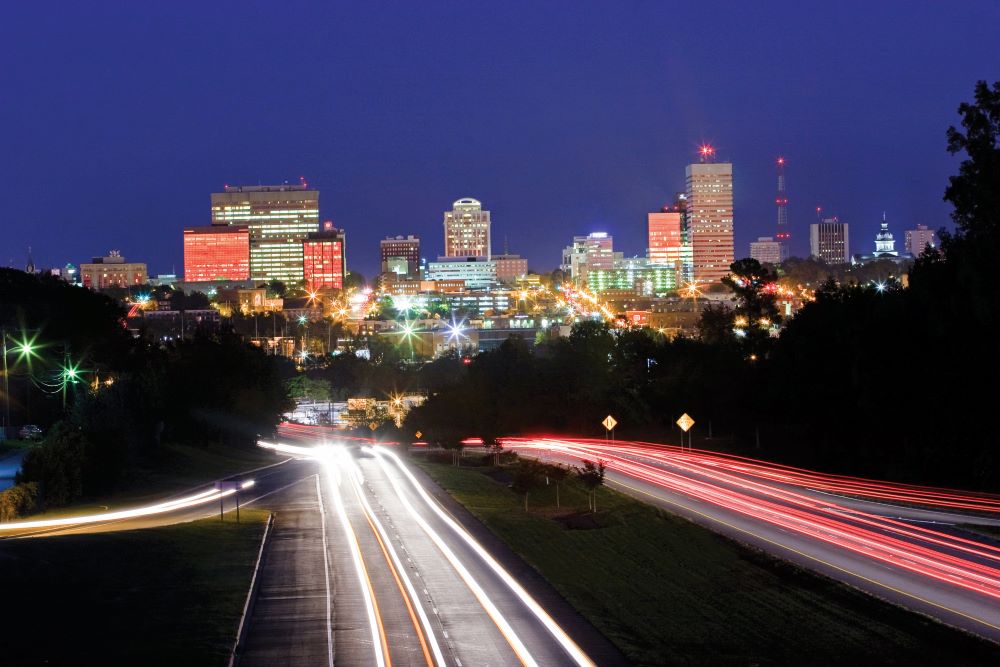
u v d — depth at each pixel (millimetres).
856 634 35906
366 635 35719
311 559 48750
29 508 62188
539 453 102188
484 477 84938
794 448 94688
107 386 92250
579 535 56281
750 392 102375
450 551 51125
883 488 68688
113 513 63531
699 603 40875
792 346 92625
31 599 38375
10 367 109938
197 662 32094
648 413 124125
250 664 32500
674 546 51500
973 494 65000
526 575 45656
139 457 88438
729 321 135875
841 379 84375
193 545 50562
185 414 103938
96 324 123562
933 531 51875
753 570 45438
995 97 66375
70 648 33094
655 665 32750
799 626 37188
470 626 36969
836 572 43719
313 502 68938
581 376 130875
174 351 126875
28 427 100312
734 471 80688
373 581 44188
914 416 74812
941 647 34094
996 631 35188
